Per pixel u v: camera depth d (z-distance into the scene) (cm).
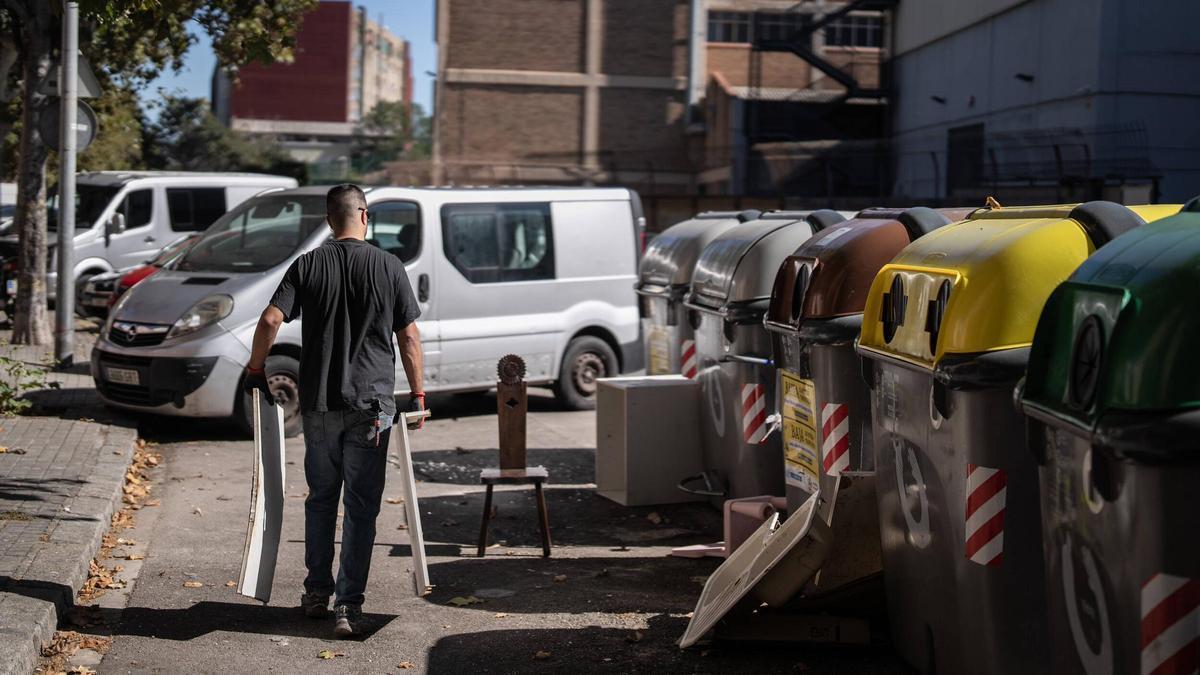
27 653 486
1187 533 324
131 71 1966
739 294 768
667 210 4447
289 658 536
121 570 661
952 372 436
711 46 6181
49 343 1606
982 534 437
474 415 1255
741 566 581
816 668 520
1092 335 360
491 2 6075
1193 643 325
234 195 2102
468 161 6103
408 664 529
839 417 620
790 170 5125
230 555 704
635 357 1310
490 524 810
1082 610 369
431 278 1166
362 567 569
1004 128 3991
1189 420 320
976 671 450
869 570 550
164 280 1108
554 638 565
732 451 804
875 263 618
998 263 441
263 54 1380
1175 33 3362
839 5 5697
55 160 2930
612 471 884
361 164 14050
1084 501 362
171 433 1088
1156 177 3080
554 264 1255
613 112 6141
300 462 979
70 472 829
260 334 563
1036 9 3759
